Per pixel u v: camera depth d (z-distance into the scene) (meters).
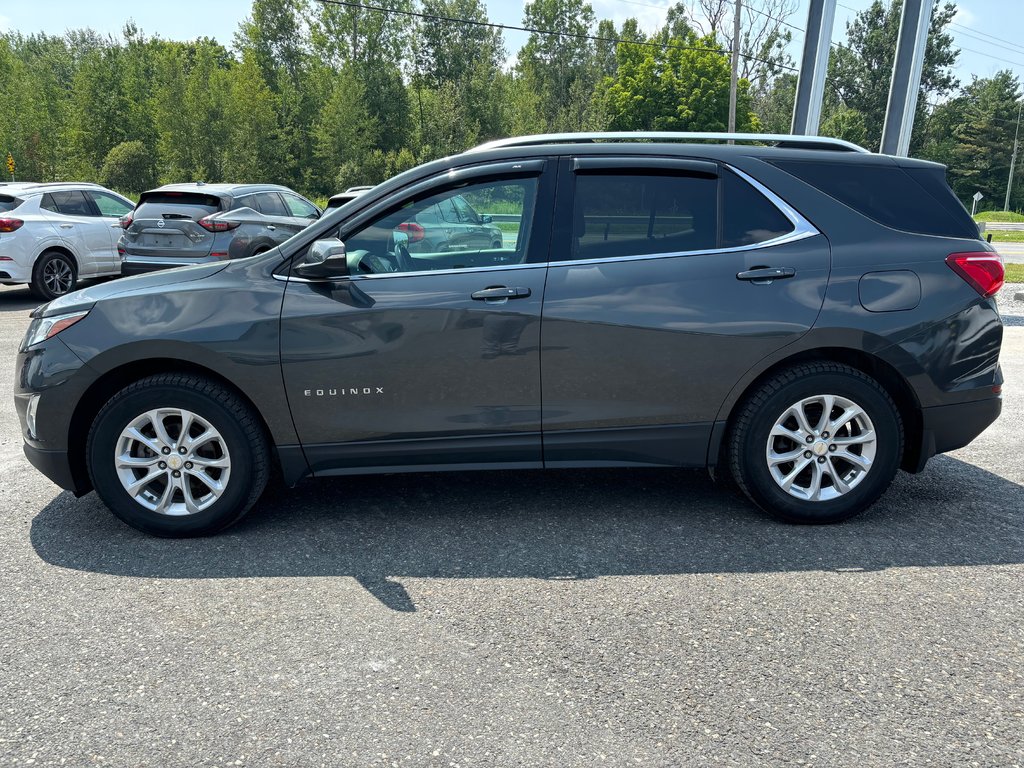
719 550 3.61
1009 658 2.72
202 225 10.66
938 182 3.90
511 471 4.75
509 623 2.99
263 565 3.51
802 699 2.50
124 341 3.62
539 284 3.67
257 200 11.78
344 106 67.06
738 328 3.68
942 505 4.15
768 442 3.78
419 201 3.78
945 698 2.50
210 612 3.09
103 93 70.38
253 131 65.44
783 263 3.70
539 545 3.69
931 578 3.32
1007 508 4.11
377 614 3.07
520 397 3.72
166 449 3.72
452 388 3.71
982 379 3.84
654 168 3.77
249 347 3.63
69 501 4.31
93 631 2.96
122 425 3.67
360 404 3.71
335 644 2.86
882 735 2.33
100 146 70.25
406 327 3.65
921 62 10.83
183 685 2.61
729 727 2.37
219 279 3.75
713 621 2.99
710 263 3.71
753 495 3.87
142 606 3.15
